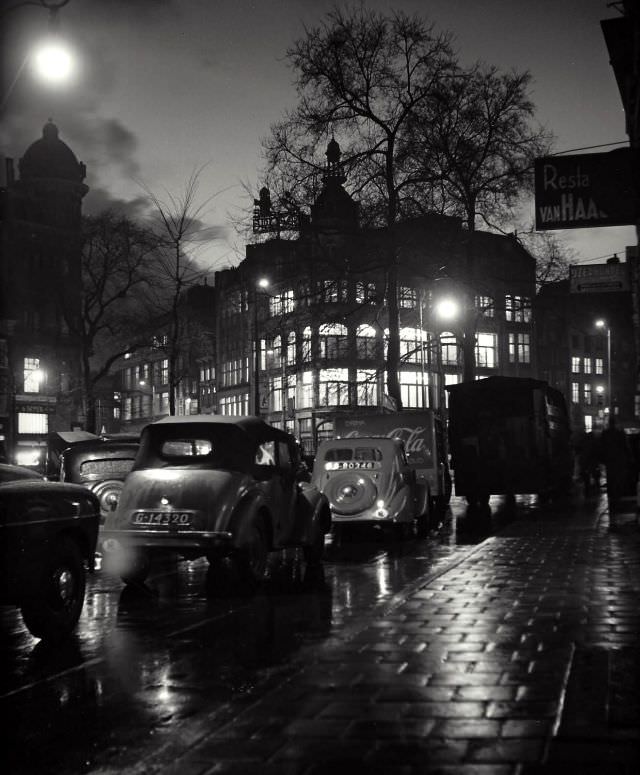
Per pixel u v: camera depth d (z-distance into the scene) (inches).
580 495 1307.8
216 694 228.1
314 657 255.0
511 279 1375.5
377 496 676.7
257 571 437.1
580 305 3553.2
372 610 356.2
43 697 231.8
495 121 1253.1
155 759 174.1
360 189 1237.1
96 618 363.9
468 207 1283.2
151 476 440.5
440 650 258.4
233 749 169.0
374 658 249.3
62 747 186.2
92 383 1955.0
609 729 167.6
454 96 1250.0
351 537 745.0
